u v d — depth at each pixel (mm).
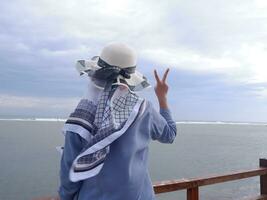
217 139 159125
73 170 1673
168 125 2105
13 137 147500
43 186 45281
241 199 4445
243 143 131875
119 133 1723
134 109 1818
